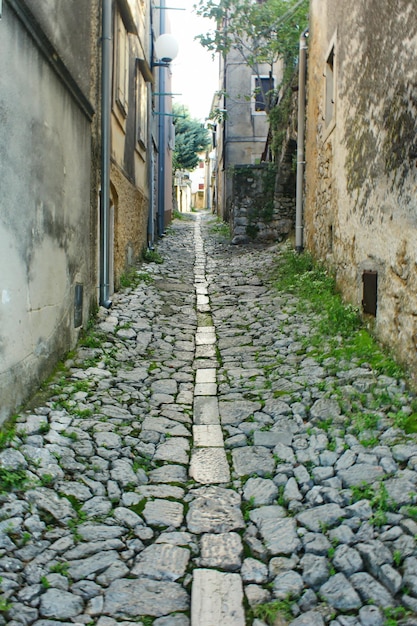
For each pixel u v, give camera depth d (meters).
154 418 4.31
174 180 30.86
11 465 3.18
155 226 15.34
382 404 4.17
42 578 2.43
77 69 5.59
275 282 9.13
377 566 2.51
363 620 2.24
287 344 5.97
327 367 5.00
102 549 2.69
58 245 4.73
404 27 4.39
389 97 4.80
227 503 3.15
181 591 2.46
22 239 3.76
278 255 11.48
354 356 5.11
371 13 5.26
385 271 5.00
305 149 10.19
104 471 3.42
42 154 4.16
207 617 2.29
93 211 6.33
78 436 3.77
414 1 4.17
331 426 3.99
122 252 8.77
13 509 2.85
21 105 3.65
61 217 4.79
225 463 3.63
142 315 7.20
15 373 3.74
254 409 4.45
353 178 6.12
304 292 7.70
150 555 2.68
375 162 5.26
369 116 5.43
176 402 4.68
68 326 5.20
